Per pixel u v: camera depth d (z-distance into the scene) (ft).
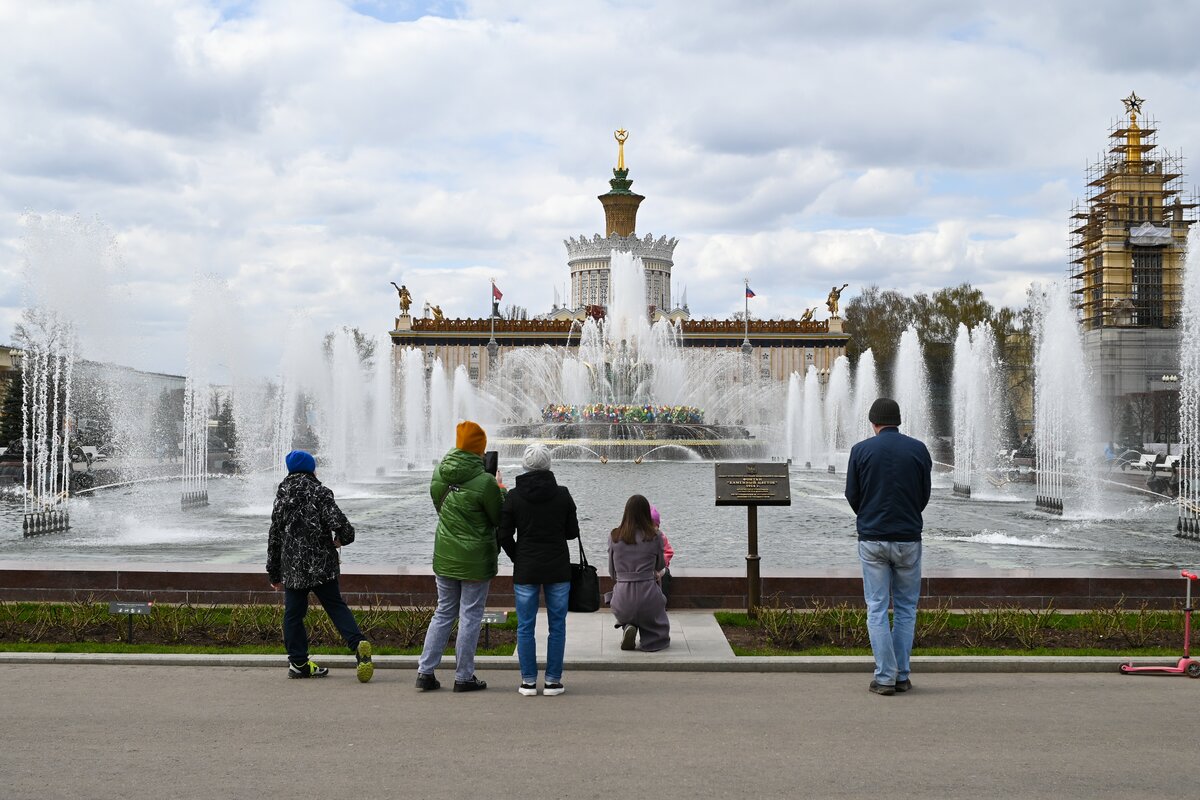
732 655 37.17
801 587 46.52
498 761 25.54
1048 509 109.91
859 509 34.06
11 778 24.13
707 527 87.92
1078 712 30.48
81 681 34.19
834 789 23.56
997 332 351.67
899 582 33.83
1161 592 46.26
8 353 203.82
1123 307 304.50
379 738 27.55
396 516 99.71
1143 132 318.24
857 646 38.68
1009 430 321.11
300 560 34.53
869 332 414.00
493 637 40.47
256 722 29.14
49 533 85.56
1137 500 124.36
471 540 33.14
